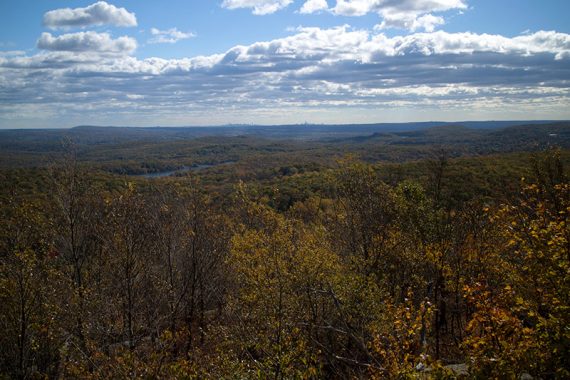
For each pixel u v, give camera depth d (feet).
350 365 50.49
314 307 52.16
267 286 46.19
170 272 65.26
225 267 72.79
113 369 37.99
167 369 37.11
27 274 47.65
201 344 58.85
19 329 48.03
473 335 28.55
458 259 57.52
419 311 31.71
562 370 23.06
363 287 48.73
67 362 44.01
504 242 52.80
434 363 26.20
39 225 55.72
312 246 52.90
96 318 50.52
